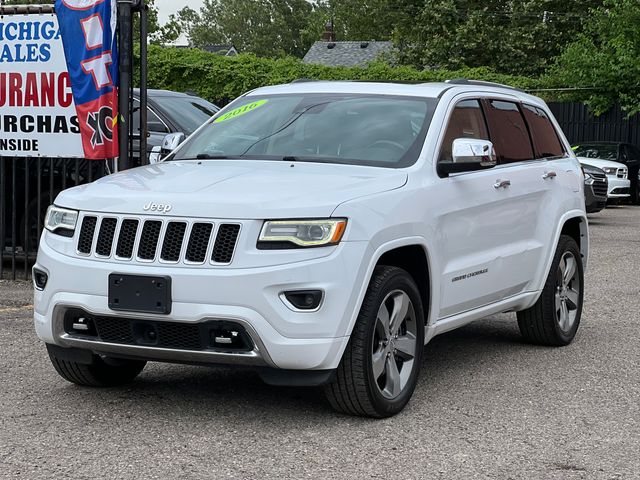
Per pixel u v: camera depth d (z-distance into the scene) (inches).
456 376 261.1
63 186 390.9
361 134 245.6
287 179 218.1
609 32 1309.1
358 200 207.9
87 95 369.4
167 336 202.8
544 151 304.2
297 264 196.4
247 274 194.9
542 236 289.0
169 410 222.8
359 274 202.8
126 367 242.1
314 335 197.6
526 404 233.5
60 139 382.0
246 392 239.6
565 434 209.8
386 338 216.4
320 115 256.2
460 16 1921.8
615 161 1004.6
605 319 350.3
